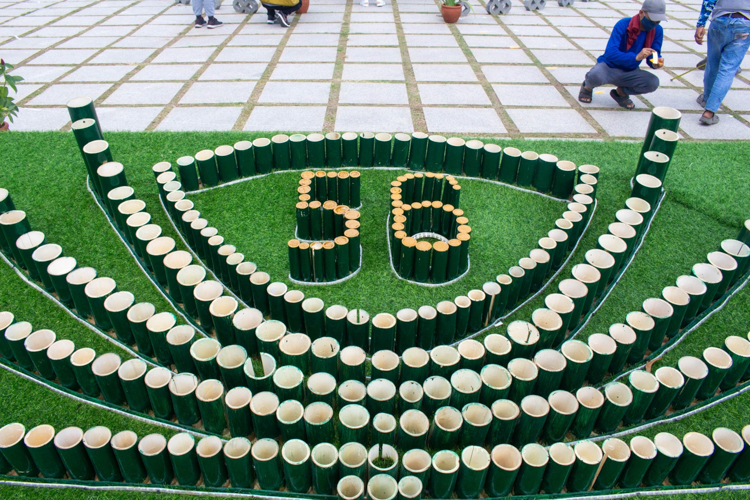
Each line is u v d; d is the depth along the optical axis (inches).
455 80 213.6
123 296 89.8
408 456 64.9
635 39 180.2
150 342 87.7
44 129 167.3
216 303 86.0
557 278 109.0
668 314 87.4
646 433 77.1
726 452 67.3
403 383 73.5
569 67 232.8
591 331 96.1
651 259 113.1
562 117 181.8
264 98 192.4
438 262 103.2
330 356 77.6
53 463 68.7
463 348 81.4
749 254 101.7
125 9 326.6
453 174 142.4
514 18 313.1
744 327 96.7
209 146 152.6
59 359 78.3
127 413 78.3
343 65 228.1
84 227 119.2
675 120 122.3
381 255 114.7
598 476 68.9
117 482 68.9
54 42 260.8
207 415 72.9
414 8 333.4
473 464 65.4
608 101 197.0
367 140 140.3
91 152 117.9
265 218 124.7
